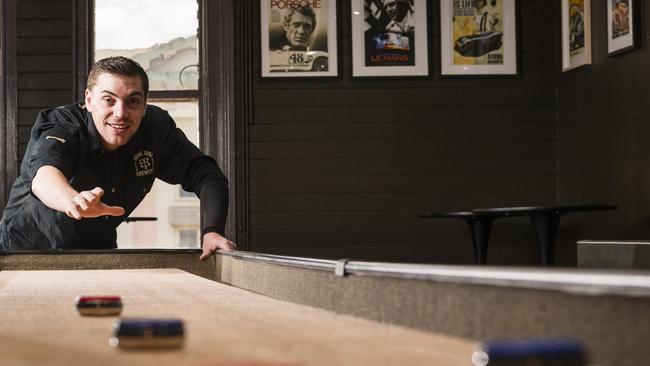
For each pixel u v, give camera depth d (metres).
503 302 0.80
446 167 6.21
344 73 6.19
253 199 6.13
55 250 3.18
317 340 0.83
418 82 6.21
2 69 6.09
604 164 5.50
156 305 1.34
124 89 3.35
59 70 6.13
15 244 3.65
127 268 3.21
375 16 6.17
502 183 6.23
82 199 2.73
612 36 5.31
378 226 6.17
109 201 3.58
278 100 6.15
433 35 6.22
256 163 6.14
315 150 6.16
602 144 5.52
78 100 6.12
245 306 1.29
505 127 6.23
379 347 0.76
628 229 5.19
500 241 6.20
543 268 0.76
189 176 3.73
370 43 6.17
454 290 0.90
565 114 6.09
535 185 6.23
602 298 0.66
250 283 2.17
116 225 3.72
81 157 3.40
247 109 6.12
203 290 1.75
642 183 5.01
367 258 6.17
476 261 5.24
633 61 5.11
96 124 3.41
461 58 6.21
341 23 6.18
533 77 6.25
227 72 6.12
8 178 6.05
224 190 3.65
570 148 6.01
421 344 0.78
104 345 0.80
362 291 1.18
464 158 6.21
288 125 6.15
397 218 6.18
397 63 6.18
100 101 3.35
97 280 2.26
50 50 6.13
